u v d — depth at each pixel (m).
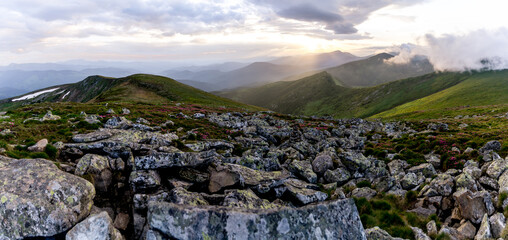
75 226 8.38
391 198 18.52
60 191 9.50
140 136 19.78
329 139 44.66
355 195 19.86
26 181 9.34
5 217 8.10
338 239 7.19
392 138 51.50
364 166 26.09
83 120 31.66
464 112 140.38
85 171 13.01
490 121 75.50
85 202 10.12
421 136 44.94
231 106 133.12
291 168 25.06
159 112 59.28
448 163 27.56
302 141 40.41
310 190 16.55
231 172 15.15
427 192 17.67
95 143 16.61
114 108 56.59
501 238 10.88
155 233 6.88
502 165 17.62
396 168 27.38
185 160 15.43
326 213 7.55
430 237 13.13
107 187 13.38
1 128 22.25
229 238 6.70
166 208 7.12
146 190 13.32
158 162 14.64
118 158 15.08
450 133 48.69
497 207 13.45
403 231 13.51
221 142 31.78
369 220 14.93
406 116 172.25
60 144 16.77
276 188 15.88
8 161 10.95
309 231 7.09
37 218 8.41
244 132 46.91
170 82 174.62
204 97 153.38
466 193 14.30
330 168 26.00
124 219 11.66
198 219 6.96
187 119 55.09
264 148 32.41
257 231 6.84
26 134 21.88
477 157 26.59
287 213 7.26
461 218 14.20
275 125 64.75
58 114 40.19
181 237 6.74
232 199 12.72
